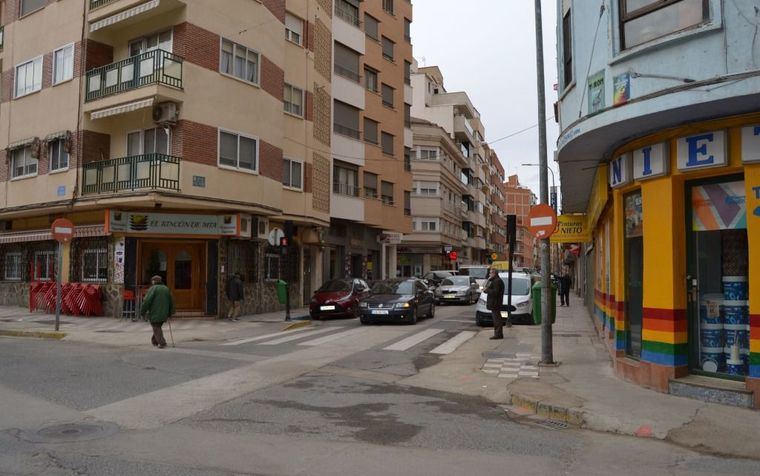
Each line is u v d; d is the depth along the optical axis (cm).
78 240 2166
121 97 1950
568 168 1158
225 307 2114
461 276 3206
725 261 823
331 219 3102
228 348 1384
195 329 1800
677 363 834
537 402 786
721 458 591
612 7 852
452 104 6094
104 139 2128
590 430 704
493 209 8825
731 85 700
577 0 978
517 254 11481
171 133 1959
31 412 744
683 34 753
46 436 637
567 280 2872
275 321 2025
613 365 1047
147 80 1909
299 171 2630
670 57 773
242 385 934
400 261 4984
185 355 1250
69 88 2141
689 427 668
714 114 767
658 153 848
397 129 3722
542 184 1111
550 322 1101
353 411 777
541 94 1115
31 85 2311
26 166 2317
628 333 982
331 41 2983
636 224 949
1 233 2472
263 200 2228
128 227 1980
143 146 2047
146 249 2116
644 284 883
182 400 823
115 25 2086
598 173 1138
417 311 1984
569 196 1594
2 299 2550
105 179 2017
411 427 700
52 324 1847
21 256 2498
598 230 1587
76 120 2091
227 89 2084
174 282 2139
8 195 2366
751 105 727
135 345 1455
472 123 6975
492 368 1111
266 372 1052
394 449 607
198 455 574
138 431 664
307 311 2492
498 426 714
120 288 2003
